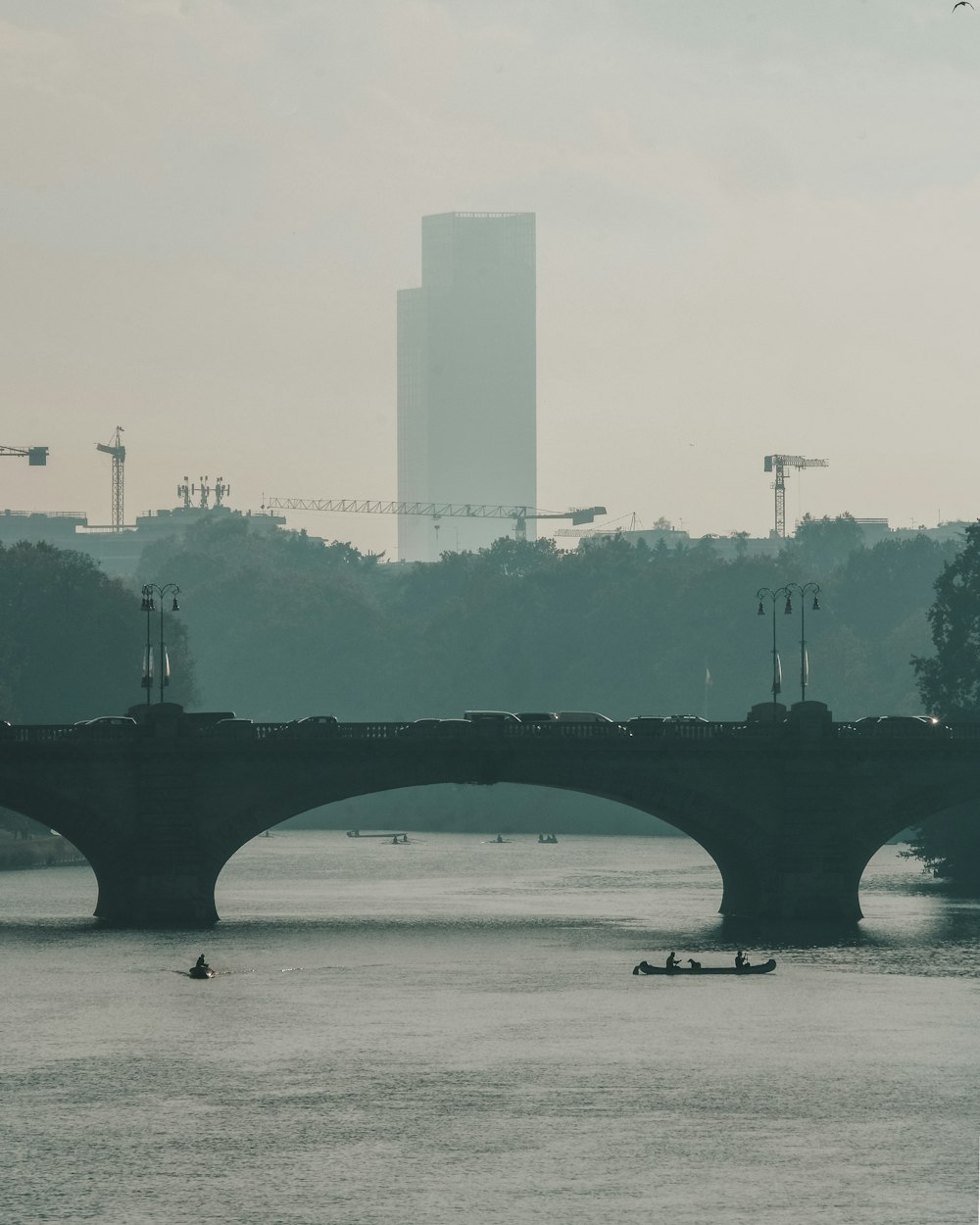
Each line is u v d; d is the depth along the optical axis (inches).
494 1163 7116.1
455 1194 6791.3
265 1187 6875.0
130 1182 6929.1
